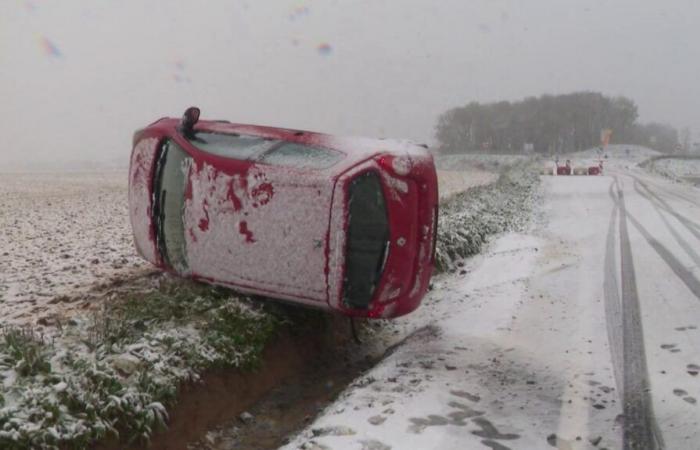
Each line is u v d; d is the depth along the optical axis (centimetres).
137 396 502
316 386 679
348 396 574
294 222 612
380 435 484
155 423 503
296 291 619
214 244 669
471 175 6212
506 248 1366
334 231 590
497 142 13088
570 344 712
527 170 4575
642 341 709
